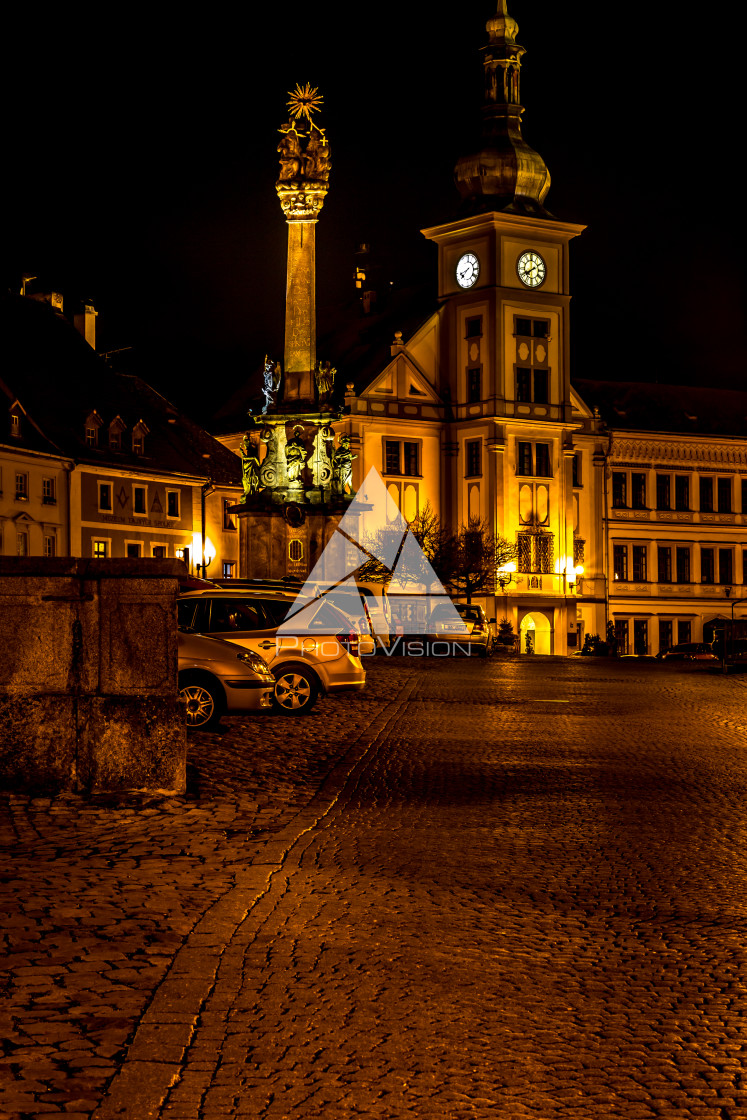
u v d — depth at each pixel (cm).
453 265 8600
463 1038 668
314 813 1333
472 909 938
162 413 8300
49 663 1391
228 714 2133
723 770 1673
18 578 1385
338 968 788
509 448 8362
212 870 1057
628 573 9275
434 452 8519
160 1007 706
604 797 1445
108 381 7931
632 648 9269
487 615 8162
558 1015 705
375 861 1103
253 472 6575
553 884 1020
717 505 9606
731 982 768
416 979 767
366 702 2681
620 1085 609
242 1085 605
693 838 1209
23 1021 680
